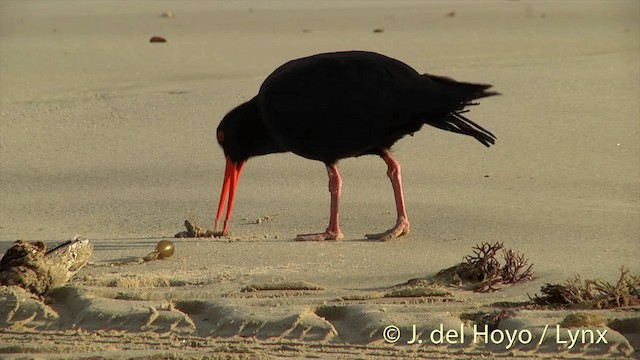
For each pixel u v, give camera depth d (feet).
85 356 27.89
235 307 31.12
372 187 50.90
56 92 82.12
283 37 122.01
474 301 32.32
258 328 29.84
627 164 54.70
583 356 27.94
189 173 54.75
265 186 51.49
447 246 40.50
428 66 90.74
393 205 47.57
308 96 42.50
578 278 33.71
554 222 43.75
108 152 60.29
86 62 100.94
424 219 45.03
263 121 44.16
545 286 33.22
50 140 63.77
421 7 159.33
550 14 143.13
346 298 32.55
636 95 73.00
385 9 157.69
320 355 27.99
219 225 44.88
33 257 33.65
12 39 121.70
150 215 46.88
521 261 35.47
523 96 73.31
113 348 28.81
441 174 53.11
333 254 39.37
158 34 127.44
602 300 31.48
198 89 80.38
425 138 60.64
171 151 60.13
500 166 54.65
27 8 162.20
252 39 120.26
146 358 27.68
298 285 33.94
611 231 42.04
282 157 57.26
